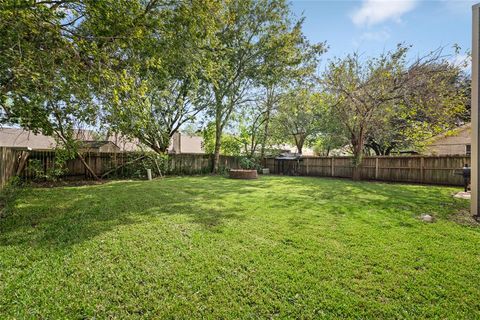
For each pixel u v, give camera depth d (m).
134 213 4.51
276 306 1.90
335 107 10.16
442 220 4.17
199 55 5.96
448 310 1.86
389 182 10.52
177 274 2.33
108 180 10.26
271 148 17.84
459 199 6.06
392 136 12.75
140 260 2.61
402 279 2.27
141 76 5.44
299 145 19.39
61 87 3.80
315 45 12.55
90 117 4.88
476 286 2.16
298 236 3.36
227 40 11.76
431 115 8.16
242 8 11.54
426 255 2.78
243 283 2.20
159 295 2.02
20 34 3.29
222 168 14.99
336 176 13.16
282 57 12.41
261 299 1.99
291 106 15.08
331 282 2.22
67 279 2.23
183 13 5.06
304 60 12.66
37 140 16.81
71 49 3.81
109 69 4.09
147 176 11.19
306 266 2.50
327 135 17.45
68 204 5.20
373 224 3.94
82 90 4.00
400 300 1.97
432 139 9.58
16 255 2.69
